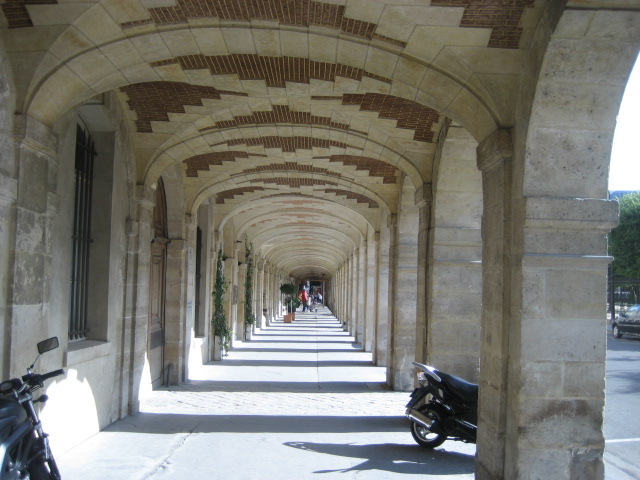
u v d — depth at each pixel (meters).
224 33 5.41
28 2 4.87
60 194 6.13
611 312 31.48
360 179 11.89
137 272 8.48
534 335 4.78
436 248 8.25
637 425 8.38
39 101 5.25
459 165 8.08
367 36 5.21
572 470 4.75
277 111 8.44
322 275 71.81
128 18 5.14
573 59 4.48
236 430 7.63
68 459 6.03
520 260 4.83
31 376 4.02
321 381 12.59
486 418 5.39
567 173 4.79
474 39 4.89
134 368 8.44
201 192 12.30
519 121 4.95
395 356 11.59
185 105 8.05
